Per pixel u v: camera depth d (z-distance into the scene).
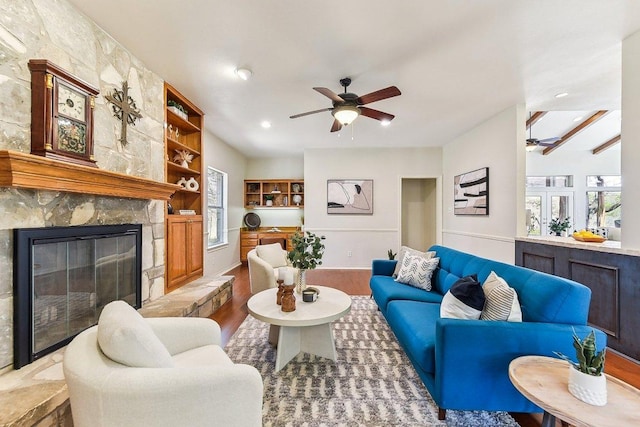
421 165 6.16
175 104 3.46
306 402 1.82
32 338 1.67
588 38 2.34
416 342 1.84
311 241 2.69
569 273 2.98
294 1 1.92
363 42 2.38
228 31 2.25
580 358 1.18
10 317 1.58
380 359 2.36
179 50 2.52
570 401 1.13
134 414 0.99
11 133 1.58
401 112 4.04
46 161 1.53
